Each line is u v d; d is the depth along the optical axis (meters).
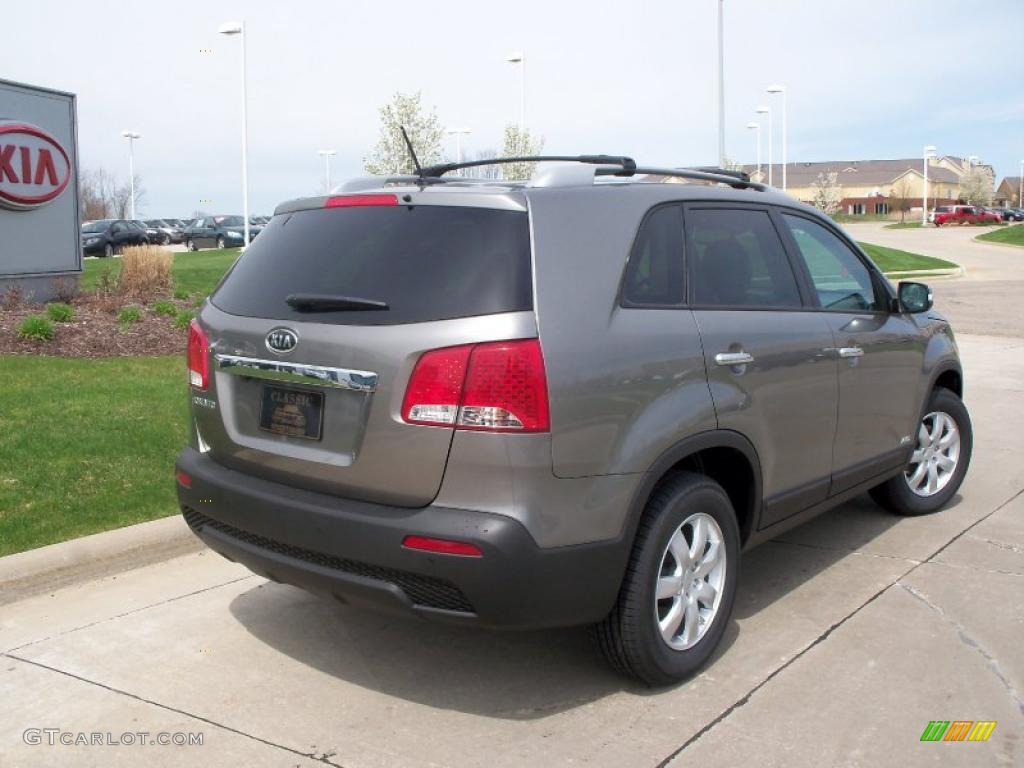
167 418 7.52
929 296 5.29
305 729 3.57
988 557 5.31
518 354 3.25
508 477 3.23
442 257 3.45
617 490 3.47
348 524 3.38
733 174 4.80
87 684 3.90
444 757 3.37
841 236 5.15
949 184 119.31
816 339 4.54
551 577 3.32
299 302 3.61
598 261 3.59
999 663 4.04
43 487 5.86
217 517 3.86
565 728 3.55
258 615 4.57
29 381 8.66
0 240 12.93
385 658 4.14
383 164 22.98
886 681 3.88
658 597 3.73
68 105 13.80
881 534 5.71
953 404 6.08
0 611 4.59
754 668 4.00
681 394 3.74
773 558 5.32
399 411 3.32
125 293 14.15
